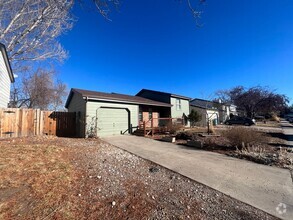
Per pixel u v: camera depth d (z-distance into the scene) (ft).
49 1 15.21
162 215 8.61
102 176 12.96
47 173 12.16
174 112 59.98
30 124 32.12
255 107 101.19
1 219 7.29
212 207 9.52
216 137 32.17
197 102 96.58
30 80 71.31
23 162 13.74
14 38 29.99
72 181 11.57
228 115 116.98
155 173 14.60
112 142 28.53
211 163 17.62
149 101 51.34
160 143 29.19
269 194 11.05
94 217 8.09
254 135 24.70
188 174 14.39
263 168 16.26
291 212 9.05
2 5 25.35
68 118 37.86
